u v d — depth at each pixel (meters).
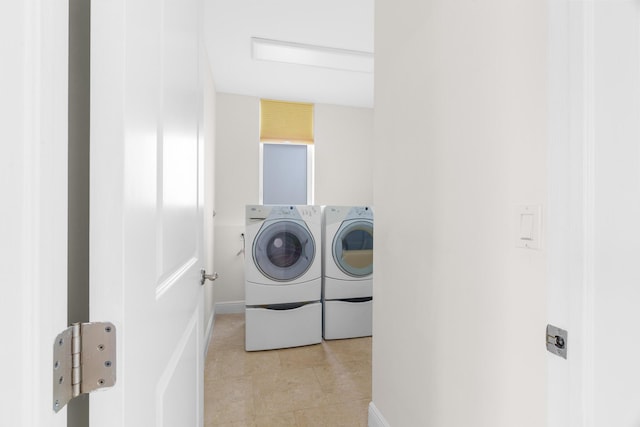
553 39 0.64
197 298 1.01
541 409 0.73
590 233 0.57
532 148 0.75
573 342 0.59
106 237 0.40
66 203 0.36
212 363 2.30
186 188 0.82
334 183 3.70
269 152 3.61
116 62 0.40
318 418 1.70
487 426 0.88
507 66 0.82
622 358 0.53
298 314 2.59
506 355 0.82
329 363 2.31
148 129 0.51
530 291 0.75
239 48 2.45
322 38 2.30
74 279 0.46
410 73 1.27
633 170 0.52
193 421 0.95
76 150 0.46
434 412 1.11
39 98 0.31
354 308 2.77
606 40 0.54
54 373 0.34
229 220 3.38
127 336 0.42
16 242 0.30
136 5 0.45
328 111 3.67
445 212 1.06
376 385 1.55
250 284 2.50
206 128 2.54
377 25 1.55
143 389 0.49
